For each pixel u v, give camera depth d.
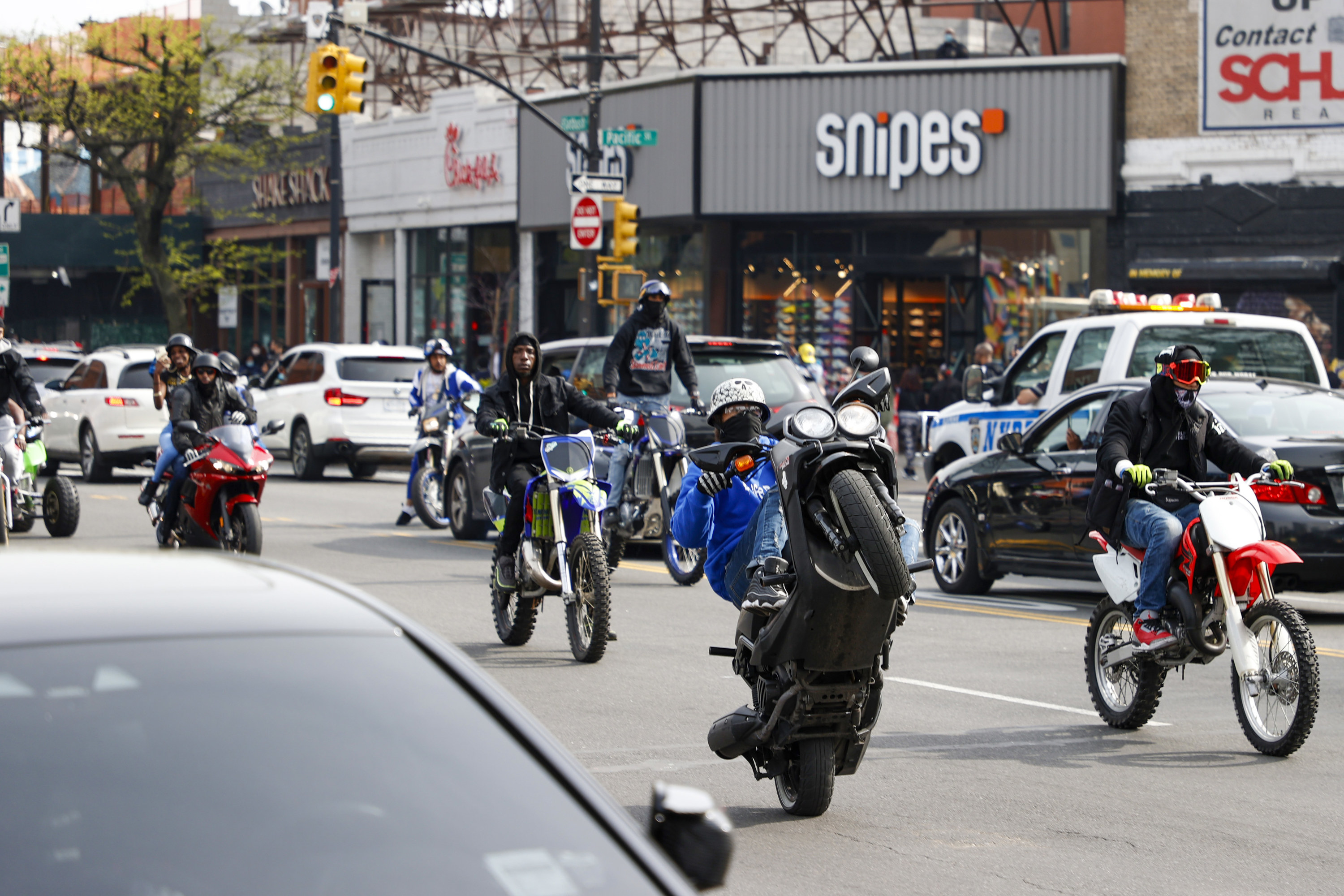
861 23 157.00
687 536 23.48
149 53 153.75
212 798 8.74
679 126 111.25
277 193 163.00
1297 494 38.66
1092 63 100.00
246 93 151.50
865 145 105.25
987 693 31.89
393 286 148.50
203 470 43.56
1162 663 27.78
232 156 156.12
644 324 48.84
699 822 9.80
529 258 129.88
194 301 182.50
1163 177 99.44
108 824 8.52
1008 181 102.25
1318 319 96.50
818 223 109.62
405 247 145.50
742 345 52.91
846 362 110.31
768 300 112.00
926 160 103.81
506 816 9.07
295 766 9.01
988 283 107.81
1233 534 26.45
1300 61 96.00
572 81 150.38
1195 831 22.11
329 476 94.50
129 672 9.25
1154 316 53.94
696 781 24.61
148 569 10.62
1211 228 98.44
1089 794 24.09
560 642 37.16
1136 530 27.95
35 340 196.88
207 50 151.88
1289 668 26.45
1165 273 98.69
